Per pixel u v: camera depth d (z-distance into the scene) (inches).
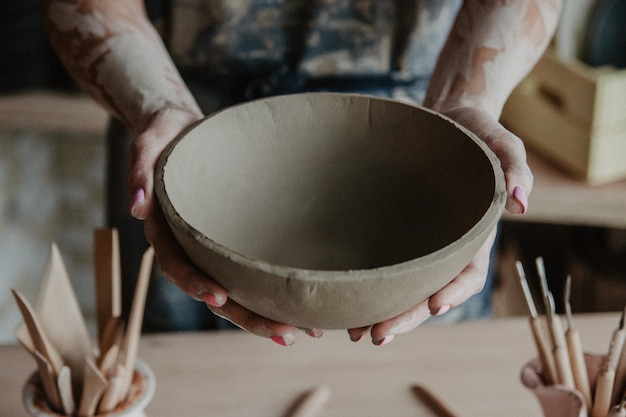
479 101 37.6
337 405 39.8
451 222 30.8
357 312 25.5
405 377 41.5
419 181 32.8
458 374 41.6
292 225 34.2
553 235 87.5
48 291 35.3
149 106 36.6
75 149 91.9
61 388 33.7
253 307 27.1
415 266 24.6
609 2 68.4
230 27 48.4
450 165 31.4
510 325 44.9
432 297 28.3
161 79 38.2
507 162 31.9
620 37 69.8
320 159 34.1
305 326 27.0
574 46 70.3
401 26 48.9
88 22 40.0
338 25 48.7
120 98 37.9
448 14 49.4
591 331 43.8
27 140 87.3
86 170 93.0
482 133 33.8
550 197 68.1
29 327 33.7
